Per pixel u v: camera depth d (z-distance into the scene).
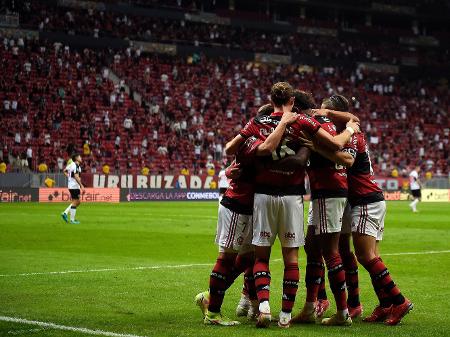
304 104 15.38
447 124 124.62
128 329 13.98
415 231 42.94
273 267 24.44
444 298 18.31
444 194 104.31
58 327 14.02
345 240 16.16
